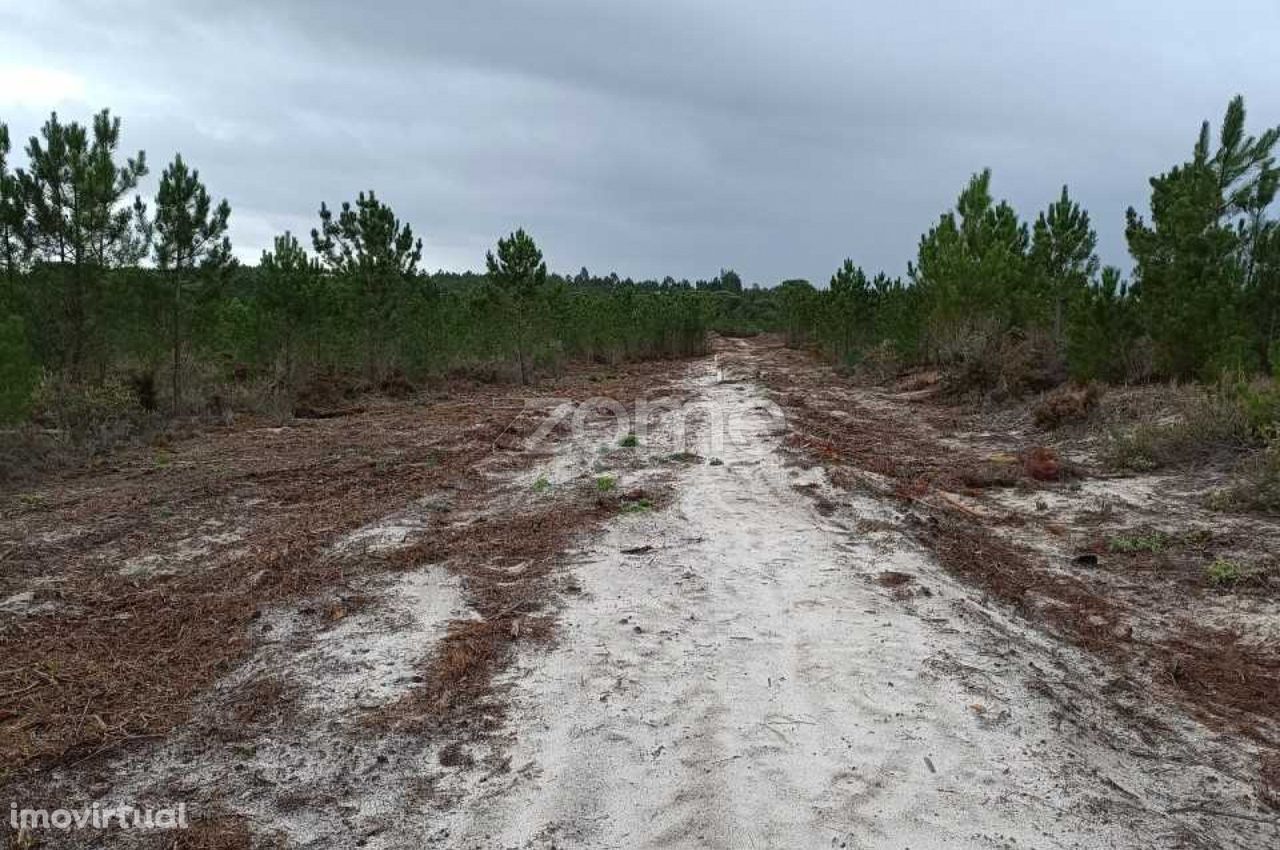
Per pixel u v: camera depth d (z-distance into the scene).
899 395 19.78
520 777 3.73
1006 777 3.69
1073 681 4.77
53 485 9.80
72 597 6.02
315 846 3.29
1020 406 15.32
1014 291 19.67
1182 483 9.12
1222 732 4.31
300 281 18.61
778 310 62.88
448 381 23.03
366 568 6.63
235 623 5.53
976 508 8.90
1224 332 12.62
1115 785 3.70
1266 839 3.41
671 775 3.72
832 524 7.84
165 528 7.88
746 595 5.93
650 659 4.90
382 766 3.84
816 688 4.53
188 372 16.41
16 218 12.56
